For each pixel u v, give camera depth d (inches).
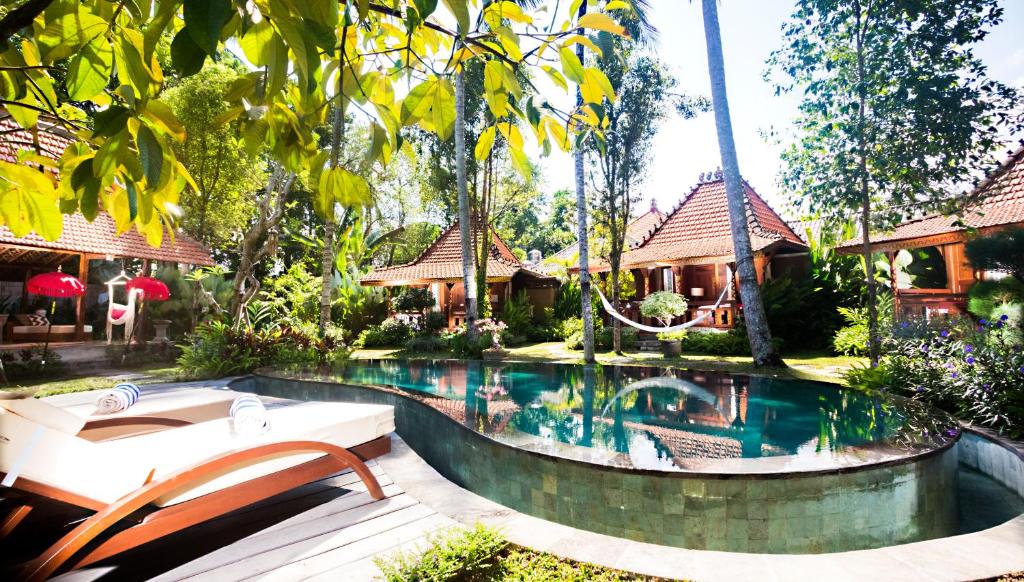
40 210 59.8
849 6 402.6
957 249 525.3
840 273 648.4
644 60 601.6
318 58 39.2
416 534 126.3
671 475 160.2
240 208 773.9
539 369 482.6
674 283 822.5
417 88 52.7
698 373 433.1
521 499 190.7
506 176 1087.0
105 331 631.2
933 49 373.7
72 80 41.1
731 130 474.9
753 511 156.5
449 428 240.1
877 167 402.3
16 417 97.7
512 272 941.8
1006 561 108.9
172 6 37.4
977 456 225.3
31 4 40.6
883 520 166.4
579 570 104.6
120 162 41.7
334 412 167.0
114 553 103.1
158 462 117.8
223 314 537.3
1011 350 246.5
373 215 1100.5
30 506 101.1
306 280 864.3
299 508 142.9
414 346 721.0
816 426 250.8
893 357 335.0
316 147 56.4
